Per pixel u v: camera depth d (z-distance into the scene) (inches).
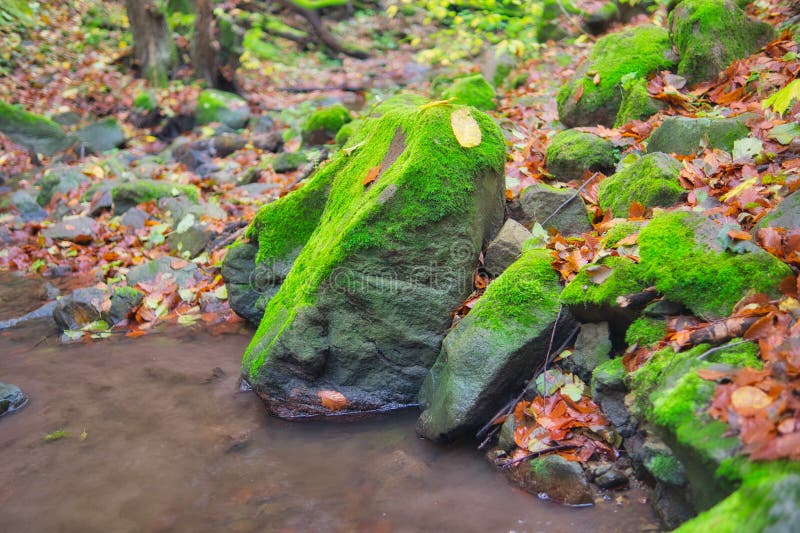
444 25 626.2
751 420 73.2
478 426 111.2
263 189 251.0
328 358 124.5
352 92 494.6
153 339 162.1
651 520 87.7
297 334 122.1
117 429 123.3
